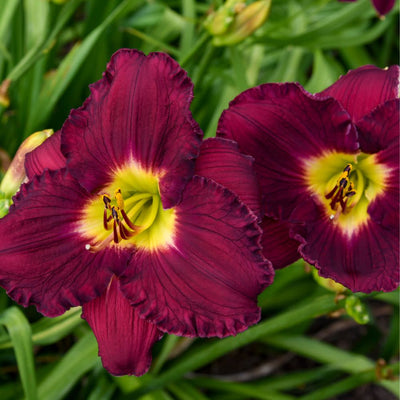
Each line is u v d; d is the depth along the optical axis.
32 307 0.76
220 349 0.70
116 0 0.82
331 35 0.84
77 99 0.83
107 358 0.61
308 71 1.02
